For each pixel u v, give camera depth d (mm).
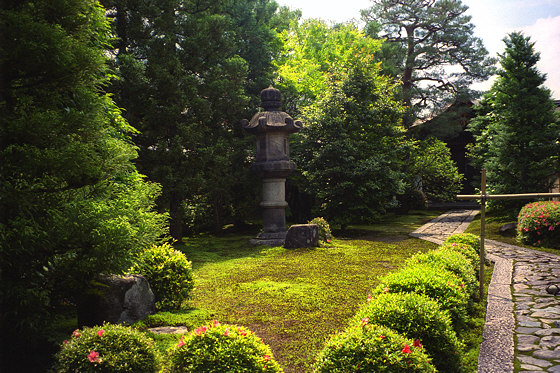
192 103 14070
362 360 3064
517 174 15859
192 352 3178
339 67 17703
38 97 4219
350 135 16375
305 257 10445
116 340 3391
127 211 4742
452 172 24359
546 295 6516
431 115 26500
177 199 13977
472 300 6102
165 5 13211
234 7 18734
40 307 3840
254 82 18609
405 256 10438
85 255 4078
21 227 3627
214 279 8227
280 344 4785
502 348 4434
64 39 3994
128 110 12805
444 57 25906
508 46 15992
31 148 3797
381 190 15828
